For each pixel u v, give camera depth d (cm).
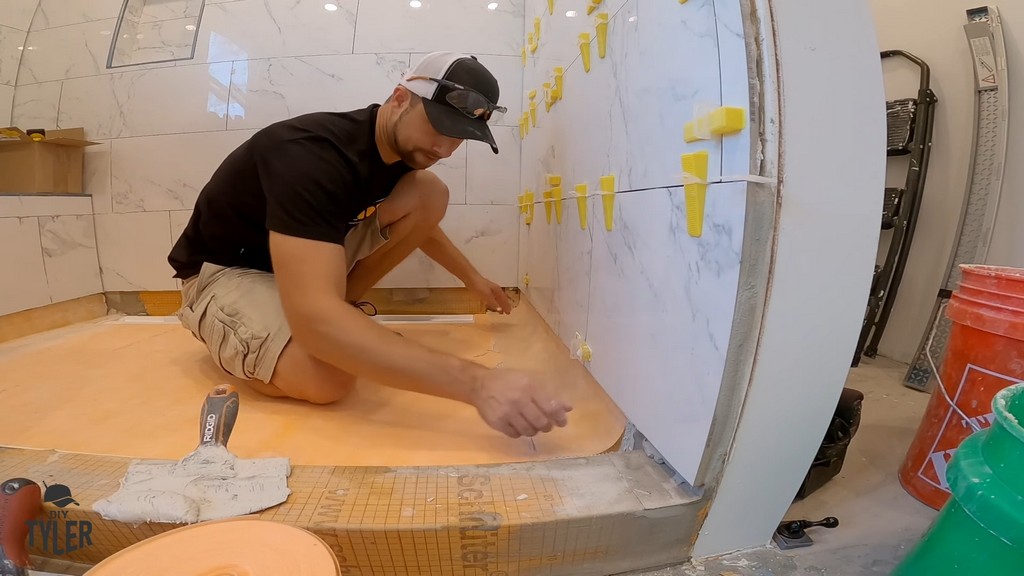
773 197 52
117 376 125
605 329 95
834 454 81
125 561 43
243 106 178
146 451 88
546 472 71
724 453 62
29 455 73
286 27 175
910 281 146
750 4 52
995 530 45
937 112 139
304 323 85
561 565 65
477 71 103
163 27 182
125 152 184
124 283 191
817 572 66
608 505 64
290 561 43
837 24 53
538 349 145
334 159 98
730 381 57
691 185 61
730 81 54
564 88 124
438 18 175
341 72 176
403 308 187
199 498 63
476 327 169
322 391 102
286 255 89
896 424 107
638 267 79
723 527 68
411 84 102
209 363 135
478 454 88
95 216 188
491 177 183
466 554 63
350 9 174
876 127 55
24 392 115
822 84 53
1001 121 122
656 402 73
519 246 188
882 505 79
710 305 59
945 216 138
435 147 107
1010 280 72
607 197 91
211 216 115
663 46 69
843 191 55
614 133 89
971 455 50
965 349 78
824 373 61
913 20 144
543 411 74
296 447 89
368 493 66
